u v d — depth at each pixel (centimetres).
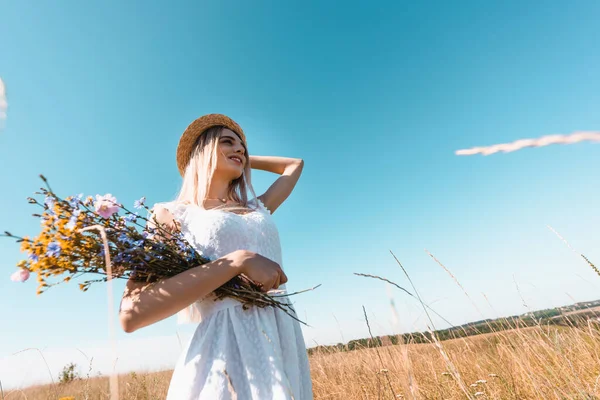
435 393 253
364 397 253
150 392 314
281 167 259
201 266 125
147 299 115
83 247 114
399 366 140
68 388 272
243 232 153
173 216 159
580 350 256
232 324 129
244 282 137
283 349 137
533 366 257
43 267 107
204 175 185
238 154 200
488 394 247
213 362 120
